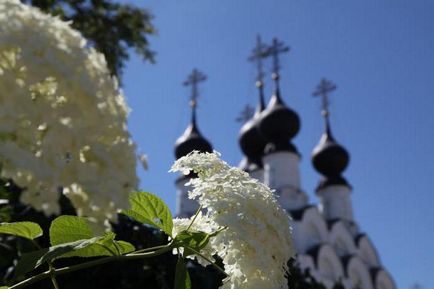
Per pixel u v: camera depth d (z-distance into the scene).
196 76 43.81
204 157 2.64
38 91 1.50
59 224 2.25
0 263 3.51
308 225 33.09
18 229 2.29
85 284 4.13
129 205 1.50
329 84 43.38
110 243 2.26
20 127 1.43
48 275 2.07
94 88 1.51
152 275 4.56
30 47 1.44
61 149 1.42
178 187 31.47
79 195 1.55
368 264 38.62
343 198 39.88
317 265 31.58
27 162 1.36
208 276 4.75
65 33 1.59
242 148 41.44
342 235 36.38
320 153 41.19
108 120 1.55
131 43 11.36
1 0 1.55
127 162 1.56
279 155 35.78
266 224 2.35
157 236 4.99
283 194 34.06
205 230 2.55
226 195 2.36
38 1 9.12
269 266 2.26
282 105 38.31
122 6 11.36
